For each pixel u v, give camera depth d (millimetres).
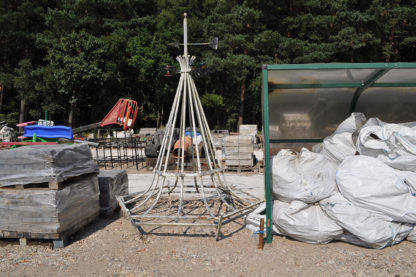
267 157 4383
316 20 26359
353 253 3977
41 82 26844
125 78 30031
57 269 3650
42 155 4051
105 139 12500
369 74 5156
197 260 3838
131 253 4047
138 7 31500
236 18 25688
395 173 4188
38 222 4086
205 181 8672
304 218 4191
